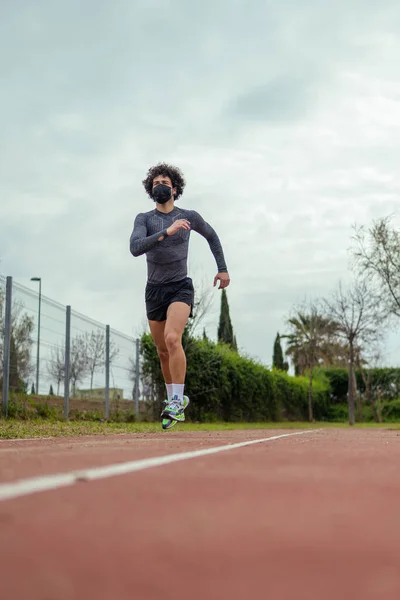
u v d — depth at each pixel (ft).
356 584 3.13
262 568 3.46
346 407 184.24
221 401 102.83
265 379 124.57
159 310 24.56
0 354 48.14
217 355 99.30
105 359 67.92
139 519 4.99
